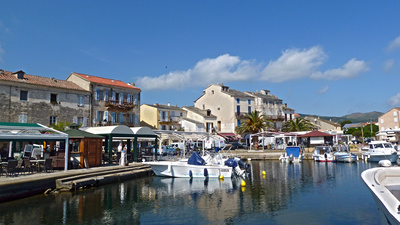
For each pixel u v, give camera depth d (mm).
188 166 27078
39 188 17609
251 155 51125
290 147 45469
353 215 14875
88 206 16031
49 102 40375
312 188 22078
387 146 43656
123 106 49719
